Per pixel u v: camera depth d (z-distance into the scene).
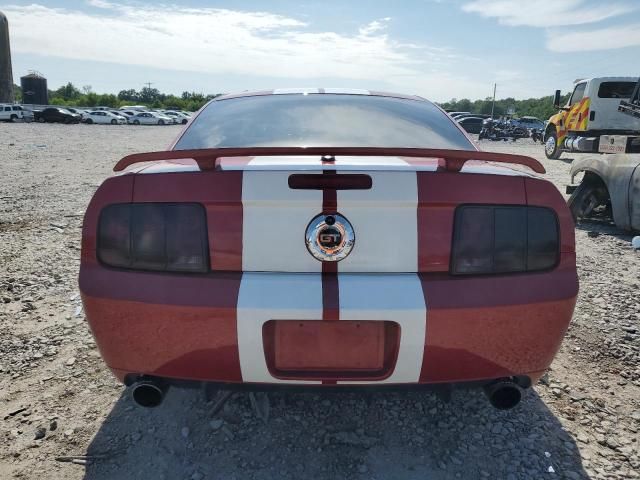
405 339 1.82
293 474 2.11
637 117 12.46
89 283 1.93
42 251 5.07
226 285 1.83
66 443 2.28
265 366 1.85
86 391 2.68
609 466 2.18
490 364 1.92
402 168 1.89
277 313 1.79
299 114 2.80
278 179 1.84
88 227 1.96
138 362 1.94
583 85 15.64
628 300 4.00
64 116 43.19
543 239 1.95
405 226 1.86
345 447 2.27
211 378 1.90
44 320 3.50
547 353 1.98
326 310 1.78
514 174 1.97
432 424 2.43
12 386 2.71
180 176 1.88
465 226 1.88
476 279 1.88
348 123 2.72
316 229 1.83
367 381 1.87
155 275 1.88
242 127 2.69
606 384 2.81
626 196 6.04
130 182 1.92
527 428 2.42
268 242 1.85
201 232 1.86
